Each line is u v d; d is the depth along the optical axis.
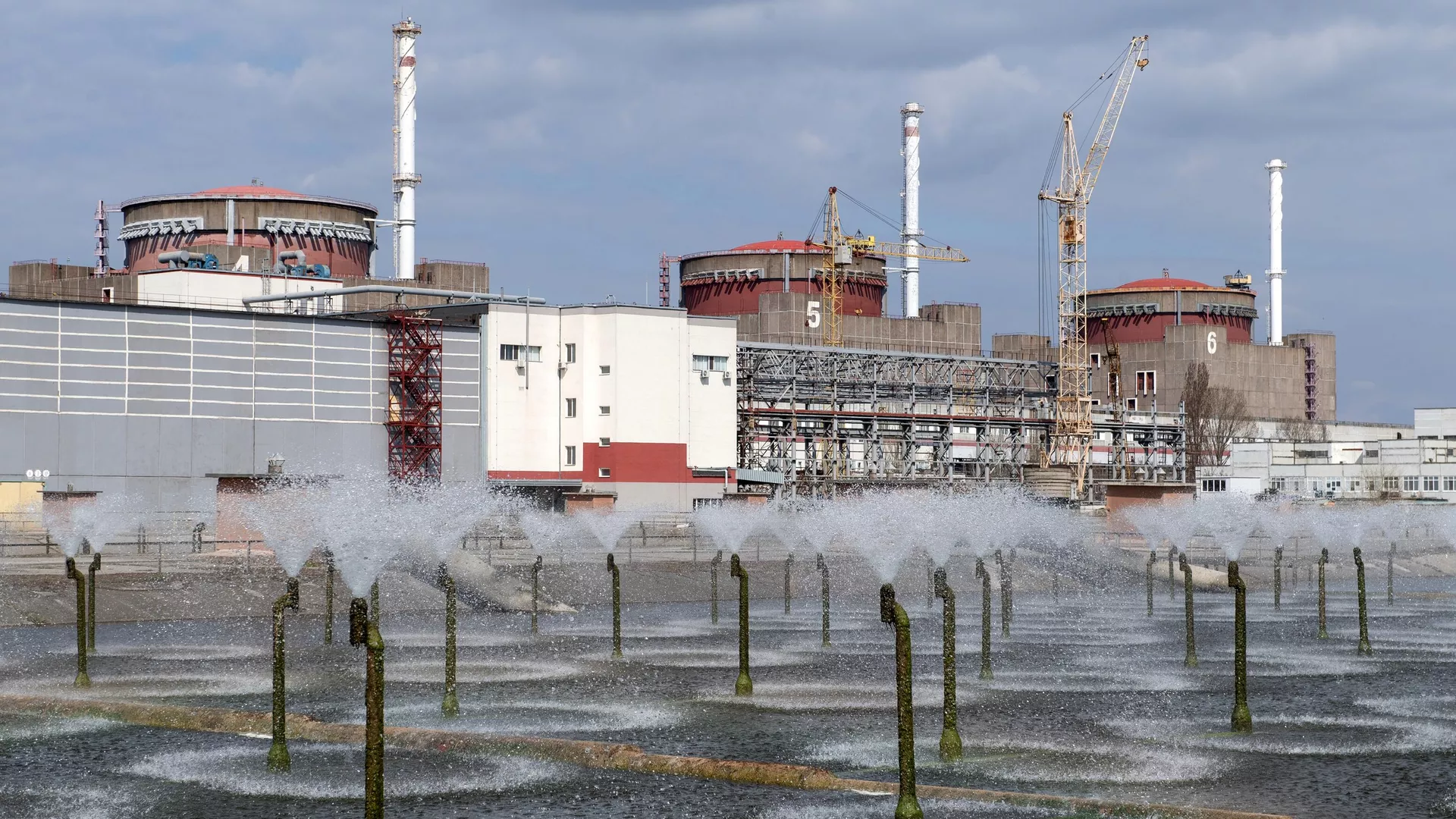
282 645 42.28
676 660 66.25
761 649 70.56
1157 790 40.16
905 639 34.78
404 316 157.12
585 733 48.44
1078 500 178.38
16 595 83.19
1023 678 60.81
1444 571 129.62
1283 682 59.94
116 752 44.16
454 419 159.50
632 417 166.50
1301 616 89.88
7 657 66.81
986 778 41.66
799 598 98.62
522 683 58.94
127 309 141.75
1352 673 62.81
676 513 157.12
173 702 54.38
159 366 143.00
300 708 53.22
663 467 168.25
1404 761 43.94
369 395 154.62
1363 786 40.75
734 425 176.50
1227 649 71.75
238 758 43.34
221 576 92.38
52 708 50.38
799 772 40.22
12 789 39.81
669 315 169.62
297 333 150.38
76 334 139.38
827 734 48.16
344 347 153.25
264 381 148.38
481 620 84.75
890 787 39.31
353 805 38.34
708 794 39.19
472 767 42.28
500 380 162.12
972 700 55.00
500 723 50.06
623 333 166.38
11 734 46.84
